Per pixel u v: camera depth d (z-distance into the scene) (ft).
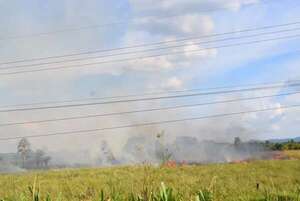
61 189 104.53
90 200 70.03
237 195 75.31
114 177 131.44
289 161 176.24
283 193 55.16
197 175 136.36
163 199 31.04
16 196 39.55
